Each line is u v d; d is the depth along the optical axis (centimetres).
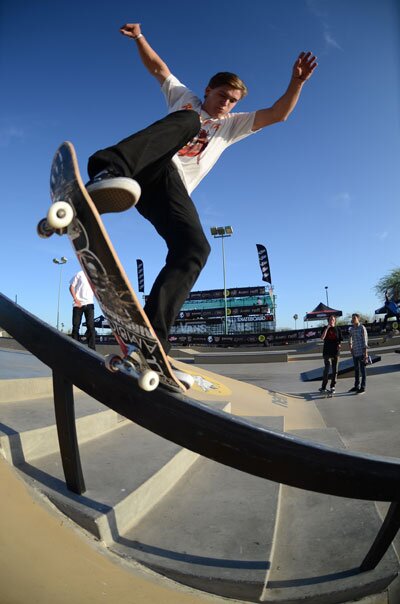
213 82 218
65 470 211
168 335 179
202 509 244
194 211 196
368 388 971
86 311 710
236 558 197
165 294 178
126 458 267
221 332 4553
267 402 764
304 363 1825
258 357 1941
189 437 189
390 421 589
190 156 216
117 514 204
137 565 190
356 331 916
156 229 202
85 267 152
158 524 224
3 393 321
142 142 159
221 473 300
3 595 149
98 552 188
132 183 144
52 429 252
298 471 187
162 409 190
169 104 230
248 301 4481
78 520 196
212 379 825
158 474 250
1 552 164
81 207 134
